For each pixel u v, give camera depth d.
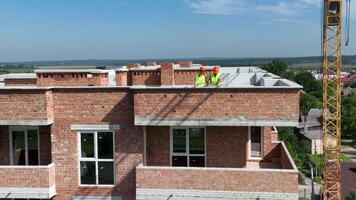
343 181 75.38
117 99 17.41
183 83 27.59
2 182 17.09
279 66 154.75
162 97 16.47
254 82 25.97
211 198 16.16
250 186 15.94
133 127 17.41
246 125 16.16
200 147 18.47
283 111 15.94
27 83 27.03
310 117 135.62
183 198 16.36
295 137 116.50
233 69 37.12
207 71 25.61
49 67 27.58
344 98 151.12
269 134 22.14
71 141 17.67
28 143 18.48
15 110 17.00
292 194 15.75
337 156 67.00
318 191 76.81
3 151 18.52
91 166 17.80
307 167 93.88
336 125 67.06
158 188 16.50
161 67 27.58
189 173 16.30
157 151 18.48
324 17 63.62
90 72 22.78
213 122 16.28
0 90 16.91
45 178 17.08
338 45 64.19
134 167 17.52
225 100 16.20
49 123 17.22
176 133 18.47
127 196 17.61
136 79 28.42
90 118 17.53
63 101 17.56
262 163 21.39
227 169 16.06
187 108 16.39
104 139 17.73
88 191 17.75
